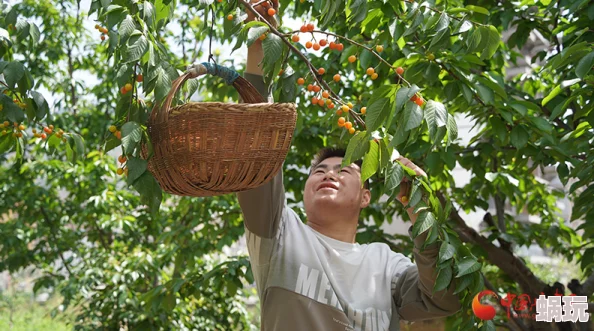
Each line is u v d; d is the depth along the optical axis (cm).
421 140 357
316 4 221
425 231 237
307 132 438
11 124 227
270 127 174
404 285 257
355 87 465
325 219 253
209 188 178
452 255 226
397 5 247
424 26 221
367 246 263
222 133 171
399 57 352
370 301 241
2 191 672
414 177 230
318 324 228
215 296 599
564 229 496
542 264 983
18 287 1351
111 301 586
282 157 179
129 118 177
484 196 461
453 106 346
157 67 175
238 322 639
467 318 245
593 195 322
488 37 217
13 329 1027
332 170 257
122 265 571
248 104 173
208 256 598
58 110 702
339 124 197
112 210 635
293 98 204
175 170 175
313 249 238
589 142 355
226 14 205
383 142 191
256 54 209
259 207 221
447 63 291
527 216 748
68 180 649
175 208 610
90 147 700
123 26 172
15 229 659
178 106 172
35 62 675
